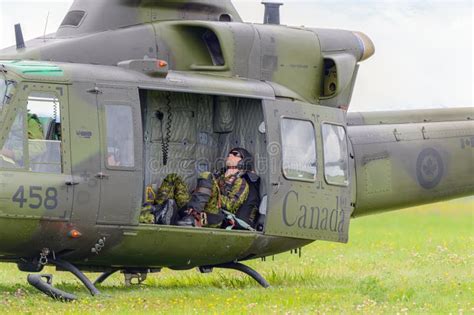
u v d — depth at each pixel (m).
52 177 48.28
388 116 64.75
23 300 47.75
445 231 97.25
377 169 62.25
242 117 57.16
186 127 56.88
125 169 50.09
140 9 55.88
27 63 49.75
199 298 50.34
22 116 48.16
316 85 59.44
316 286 56.09
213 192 54.78
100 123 49.75
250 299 49.81
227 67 55.72
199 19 57.59
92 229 49.69
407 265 66.44
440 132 65.06
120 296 50.47
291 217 55.28
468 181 65.69
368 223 108.06
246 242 54.72
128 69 51.81
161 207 53.78
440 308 47.53
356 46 61.22
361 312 45.91
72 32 55.34
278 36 58.00
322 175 56.72
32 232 48.34
